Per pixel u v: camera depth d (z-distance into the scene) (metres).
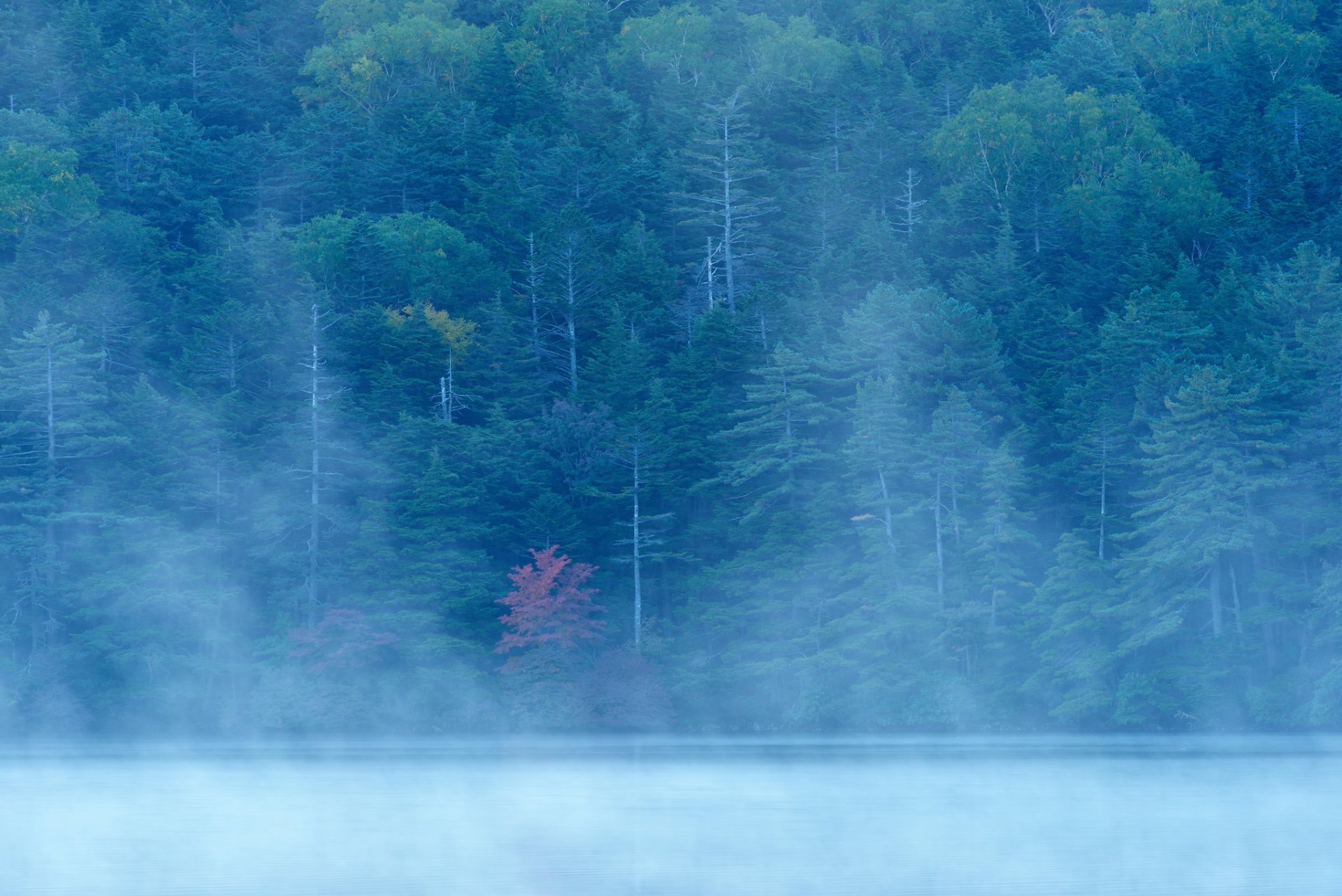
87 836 102.50
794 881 89.19
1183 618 183.50
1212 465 181.62
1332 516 183.50
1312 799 118.94
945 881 87.88
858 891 85.88
